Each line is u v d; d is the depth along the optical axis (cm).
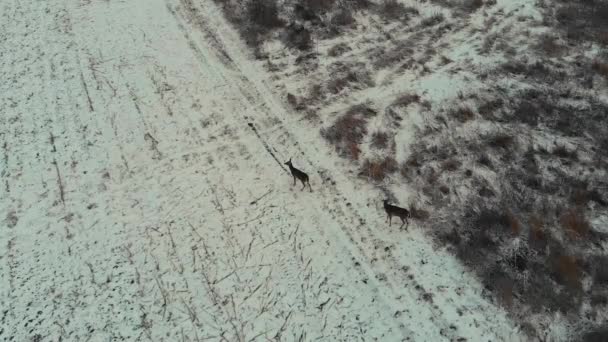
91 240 1273
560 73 1825
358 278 1193
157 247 1260
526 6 2248
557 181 1404
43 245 1259
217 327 1091
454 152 1497
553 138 1551
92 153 1522
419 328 1088
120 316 1111
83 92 1742
